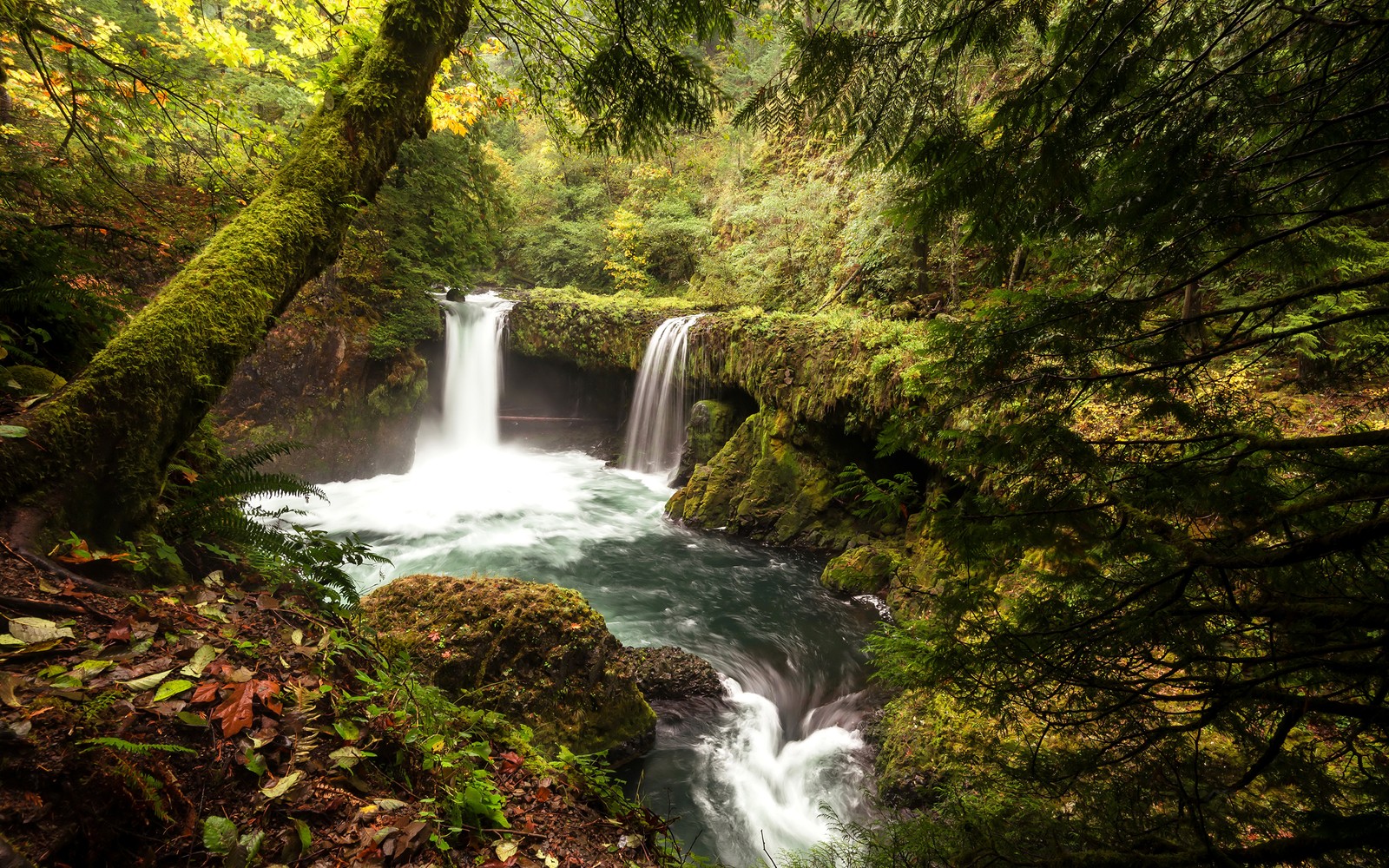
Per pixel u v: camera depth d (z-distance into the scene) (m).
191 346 2.90
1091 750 1.75
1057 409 1.85
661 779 4.78
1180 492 1.58
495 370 15.54
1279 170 1.65
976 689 1.81
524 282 21.59
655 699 5.67
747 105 2.29
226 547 3.11
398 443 12.64
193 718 1.69
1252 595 1.54
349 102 3.76
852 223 11.73
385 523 10.19
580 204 21.31
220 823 1.46
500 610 4.49
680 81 2.63
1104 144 1.73
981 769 2.20
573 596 4.82
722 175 19.50
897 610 7.25
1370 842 1.12
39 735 1.42
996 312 1.84
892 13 2.06
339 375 11.23
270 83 10.55
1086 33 1.70
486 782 2.15
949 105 2.02
